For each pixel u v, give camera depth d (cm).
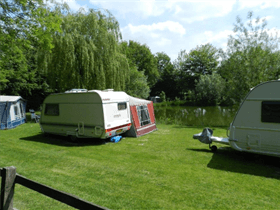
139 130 1073
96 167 599
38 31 916
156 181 493
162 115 2303
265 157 688
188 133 1146
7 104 1338
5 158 704
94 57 1608
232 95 1524
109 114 877
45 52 1545
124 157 702
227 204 388
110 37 1642
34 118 1686
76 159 682
